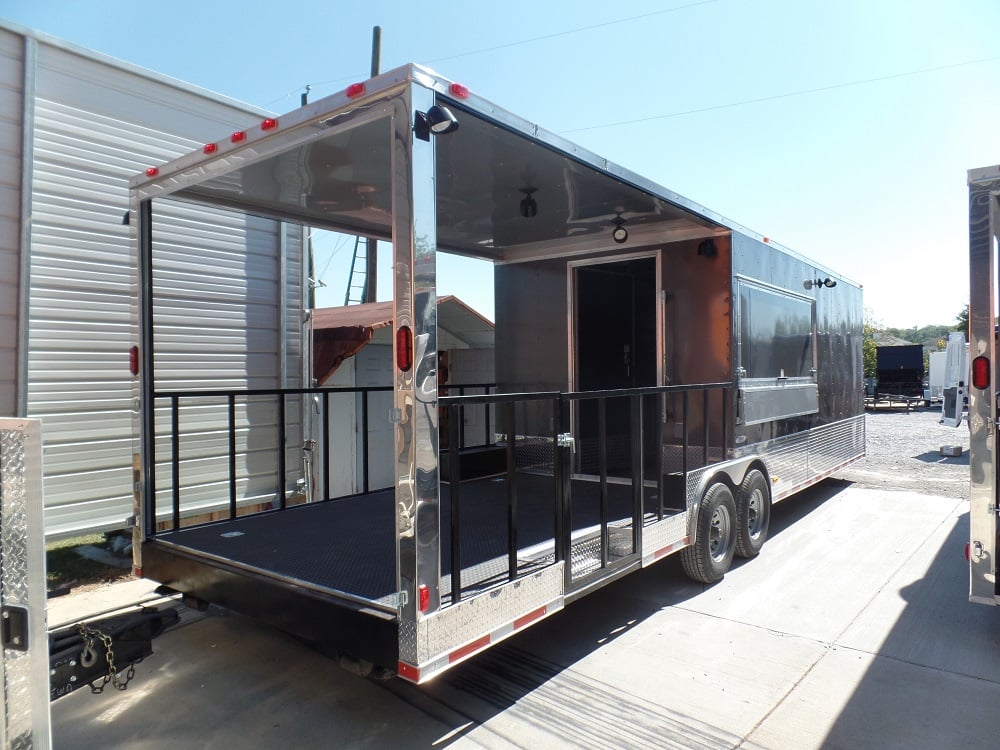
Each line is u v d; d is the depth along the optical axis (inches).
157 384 218.1
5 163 181.9
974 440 139.6
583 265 221.8
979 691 124.8
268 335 249.6
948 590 179.0
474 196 163.9
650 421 244.5
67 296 195.9
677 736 109.5
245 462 241.6
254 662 135.6
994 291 137.2
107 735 109.3
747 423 192.7
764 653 140.9
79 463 198.7
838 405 272.7
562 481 121.5
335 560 129.1
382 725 112.6
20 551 66.1
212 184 152.5
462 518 163.0
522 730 111.0
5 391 183.0
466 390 345.4
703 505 172.2
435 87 98.9
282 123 114.1
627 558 141.5
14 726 65.9
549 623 157.0
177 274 222.8
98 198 202.4
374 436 317.7
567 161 135.3
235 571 124.2
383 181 148.8
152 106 215.0
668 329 199.0
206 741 107.7
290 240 254.8
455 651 98.6
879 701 121.1
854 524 251.8
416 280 94.6
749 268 197.6
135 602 168.7
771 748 106.3
